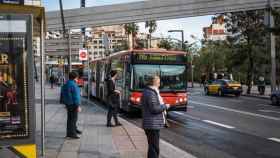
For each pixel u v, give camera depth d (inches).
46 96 1569.9
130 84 884.6
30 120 345.1
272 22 1605.6
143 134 604.1
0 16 339.6
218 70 2999.5
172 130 699.4
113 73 692.7
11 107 342.0
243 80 2635.3
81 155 445.7
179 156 454.9
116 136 583.2
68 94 557.6
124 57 942.4
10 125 342.0
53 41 1194.0
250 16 1849.2
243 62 1886.1
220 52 2977.4
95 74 1379.2
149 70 885.8
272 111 1045.2
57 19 1469.0
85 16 1493.6
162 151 484.1
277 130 693.9
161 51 891.4
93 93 1427.2
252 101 1437.0
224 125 762.8
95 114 904.3
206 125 767.1
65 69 1562.5
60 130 645.9
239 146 543.8
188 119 865.5
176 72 893.2
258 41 1847.9
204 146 545.3
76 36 1510.8
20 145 344.2
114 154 452.4
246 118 880.9
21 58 343.0
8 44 341.1
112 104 686.5
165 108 375.6
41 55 402.6
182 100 890.1
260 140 592.4
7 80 341.4
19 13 343.3
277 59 1834.4
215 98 1615.4
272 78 1641.2
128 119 876.6
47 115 882.8
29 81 343.9
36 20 384.5
